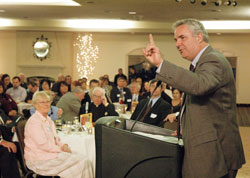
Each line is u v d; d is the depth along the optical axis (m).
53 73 15.53
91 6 9.60
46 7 10.01
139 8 9.84
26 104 8.88
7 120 5.30
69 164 3.97
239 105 15.73
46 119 4.17
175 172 1.77
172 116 2.47
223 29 13.75
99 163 1.88
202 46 1.85
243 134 9.22
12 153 4.19
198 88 1.67
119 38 15.90
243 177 5.17
